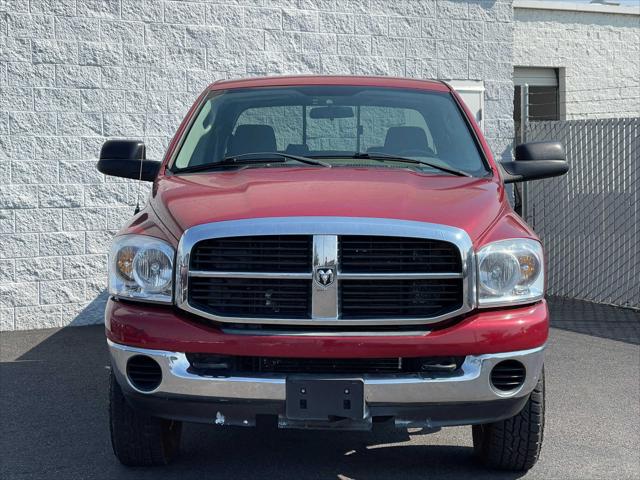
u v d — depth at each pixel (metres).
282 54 9.77
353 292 4.04
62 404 6.04
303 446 5.25
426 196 4.40
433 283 4.07
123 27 9.07
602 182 10.41
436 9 10.48
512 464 4.65
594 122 10.45
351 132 5.54
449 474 4.73
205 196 4.44
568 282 10.95
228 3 9.51
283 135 5.53
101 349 7.80
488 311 4.11
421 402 4.00
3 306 8.68
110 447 5.14
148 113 9.23
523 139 11.27
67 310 8.94
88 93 8.96
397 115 5.61
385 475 4.72
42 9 8.74
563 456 5.05
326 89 5.82
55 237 8.85
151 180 5.39
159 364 4.04
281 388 3.95
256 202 4.24
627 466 4.89
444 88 5.98
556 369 7.18
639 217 9.93
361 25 10.12
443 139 5.46
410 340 3.98
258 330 4.01
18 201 8.70
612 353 7.78
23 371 6.97
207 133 5.51
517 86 15.17
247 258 4.05
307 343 3.96
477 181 4.89
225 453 5.09
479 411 4.10
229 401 4.01
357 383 3.94
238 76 9.60
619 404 6.14
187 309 4.04
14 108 8.67
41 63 8.76
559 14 15.13
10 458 4.93
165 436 4.71
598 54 15.47
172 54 9.30
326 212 4.09
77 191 8.93
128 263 4.23
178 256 4.07
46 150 8.80
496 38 10.80
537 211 11.38
